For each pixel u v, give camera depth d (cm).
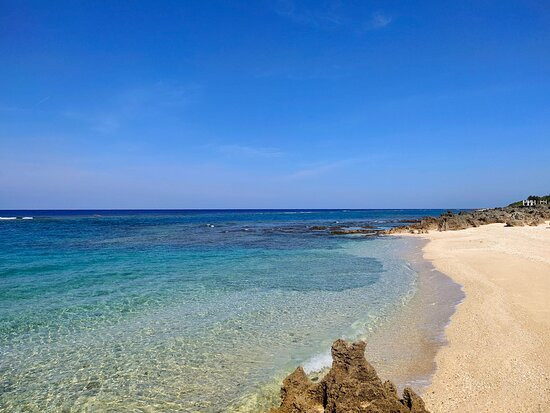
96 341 1360
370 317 1608
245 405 944
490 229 5572
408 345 1285
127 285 2222
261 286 2206
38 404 960
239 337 1390
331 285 2231
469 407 875
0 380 1083
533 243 3694
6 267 2797
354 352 827
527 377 993
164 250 3912
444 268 2647
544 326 1356
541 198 11450
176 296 1969
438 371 1076
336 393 786
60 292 2042
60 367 1159
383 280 2366
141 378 1088
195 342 1345
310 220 12119
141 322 1562
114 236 5578
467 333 1352
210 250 3931
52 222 10200
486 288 1966
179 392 1009
